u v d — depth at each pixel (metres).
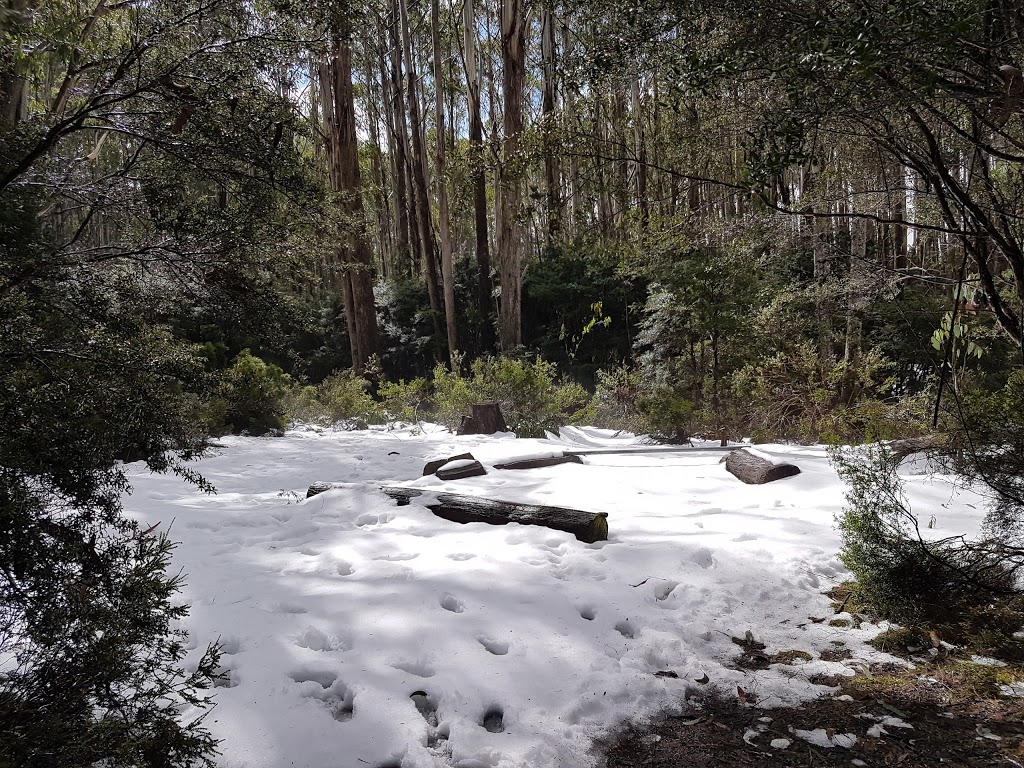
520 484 7.03
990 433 4.09
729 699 3.02
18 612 1.98
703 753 2.65
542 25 21.33
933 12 2.26
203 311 3.55
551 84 18.91
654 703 2.94
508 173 5.91
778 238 6.86
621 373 15.84
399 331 27.95
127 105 3.24
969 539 4.39
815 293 12.85
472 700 2.82
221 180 3.46
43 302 2.76
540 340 25.73
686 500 6.22
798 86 2.68
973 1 2.25
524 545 4.74
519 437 12.65
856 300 12.23
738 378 11.83
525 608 3.63
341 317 28.88
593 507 6.02
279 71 3.45
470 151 8.44
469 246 39.62
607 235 24.95
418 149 26.33
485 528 5.18
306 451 10.97
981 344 9.63
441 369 16.73
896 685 3.11
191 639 3.29
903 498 5.43
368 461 9.94
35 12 3.30
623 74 3.66
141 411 2.55
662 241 11.30
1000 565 3.85
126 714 2.00
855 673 3.22
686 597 3.96
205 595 3.87
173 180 3.39
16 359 2.44
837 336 13.52
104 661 1.92
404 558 4.54
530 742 2.60
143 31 3.16
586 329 21.09
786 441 10.53
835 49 2.35
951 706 2.95
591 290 24.31
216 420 12.62
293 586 3.98
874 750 2.66
